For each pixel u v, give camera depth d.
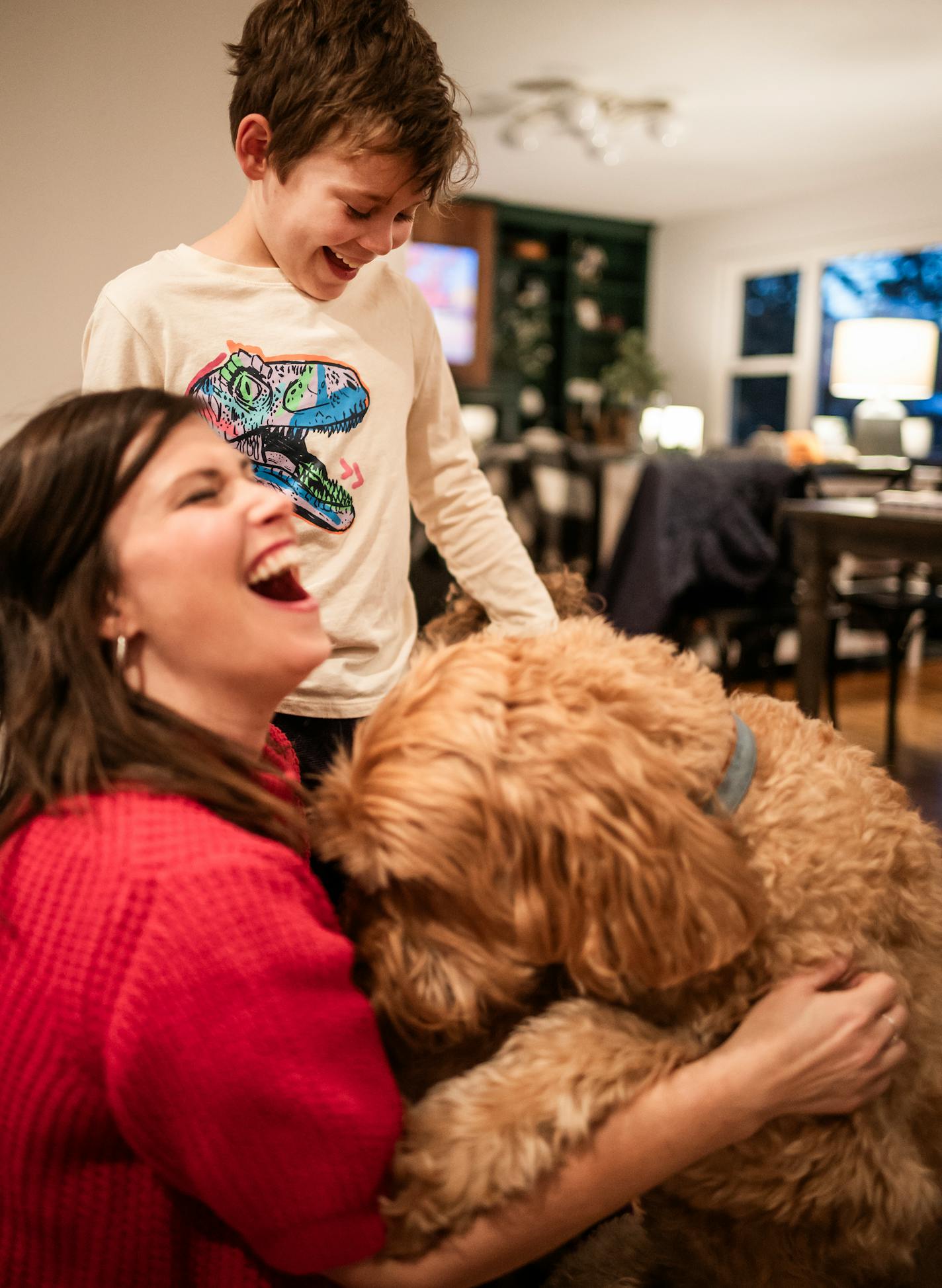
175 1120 0.58
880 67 5.44
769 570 3.65
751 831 0.70
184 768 0.66
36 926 0.60
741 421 8.89
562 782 0.61
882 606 3.47
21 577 0.67
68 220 1.73
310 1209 0.59
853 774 0.78
